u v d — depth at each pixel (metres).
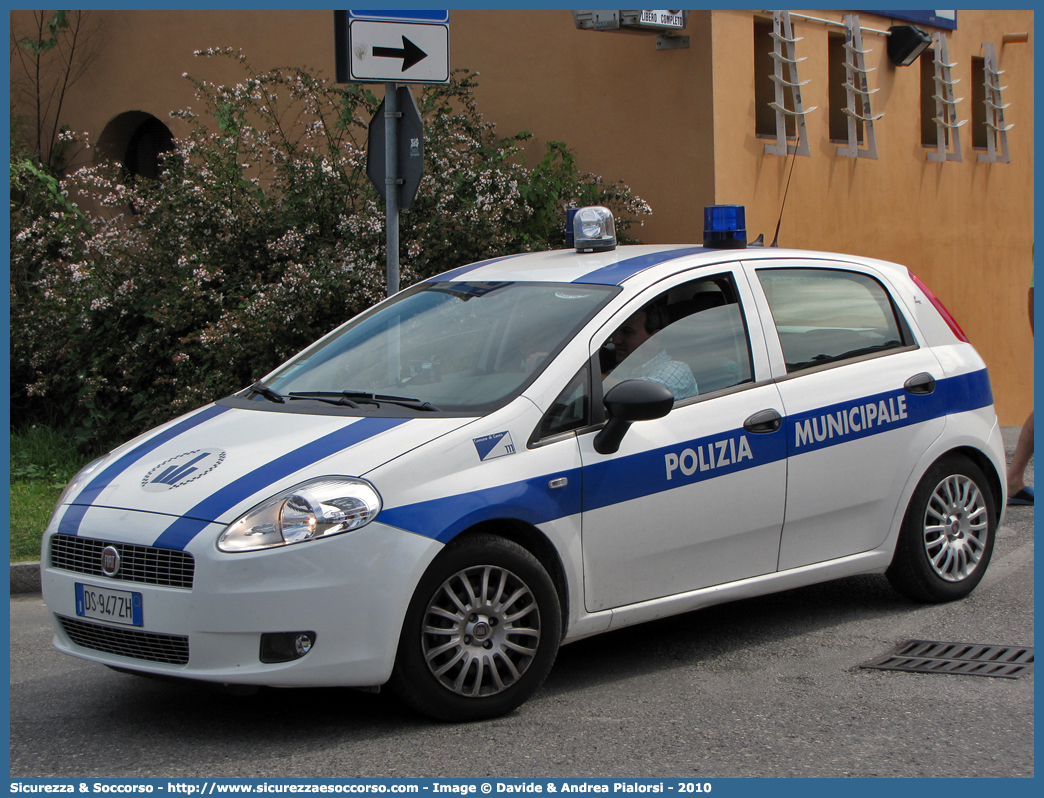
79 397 9.27
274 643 3.73
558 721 4.09
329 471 3.89
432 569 3.93
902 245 12.07
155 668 3.82
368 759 3.75
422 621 3.92
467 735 3.95
